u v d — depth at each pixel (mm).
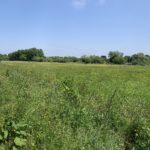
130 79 36031
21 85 18562
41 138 10844
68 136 11242
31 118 11805
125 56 136750
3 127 10703
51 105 13922
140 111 14969
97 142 11250
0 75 23328
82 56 134125
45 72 36594
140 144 11766
